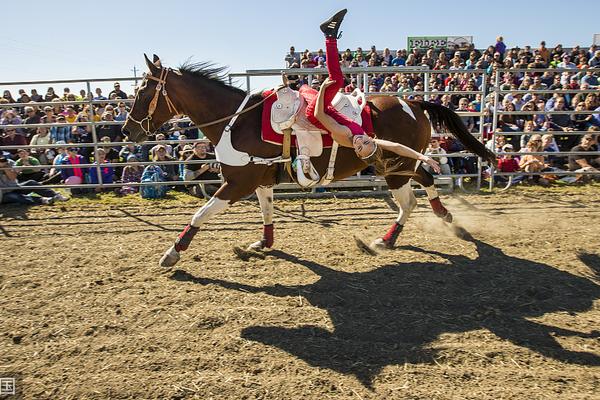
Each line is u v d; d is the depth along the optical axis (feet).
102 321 12.18
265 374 9.94
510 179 26.02
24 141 28.99
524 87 33.50
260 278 14.80
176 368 10.18
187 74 15.25
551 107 31.45
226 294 13.62
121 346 11.01
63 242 18.65
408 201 16.85
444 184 26.66
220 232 19.66
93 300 13.38
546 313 12.41
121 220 21.72
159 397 9.27
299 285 14.19
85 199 25.57
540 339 11.12
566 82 36.68
